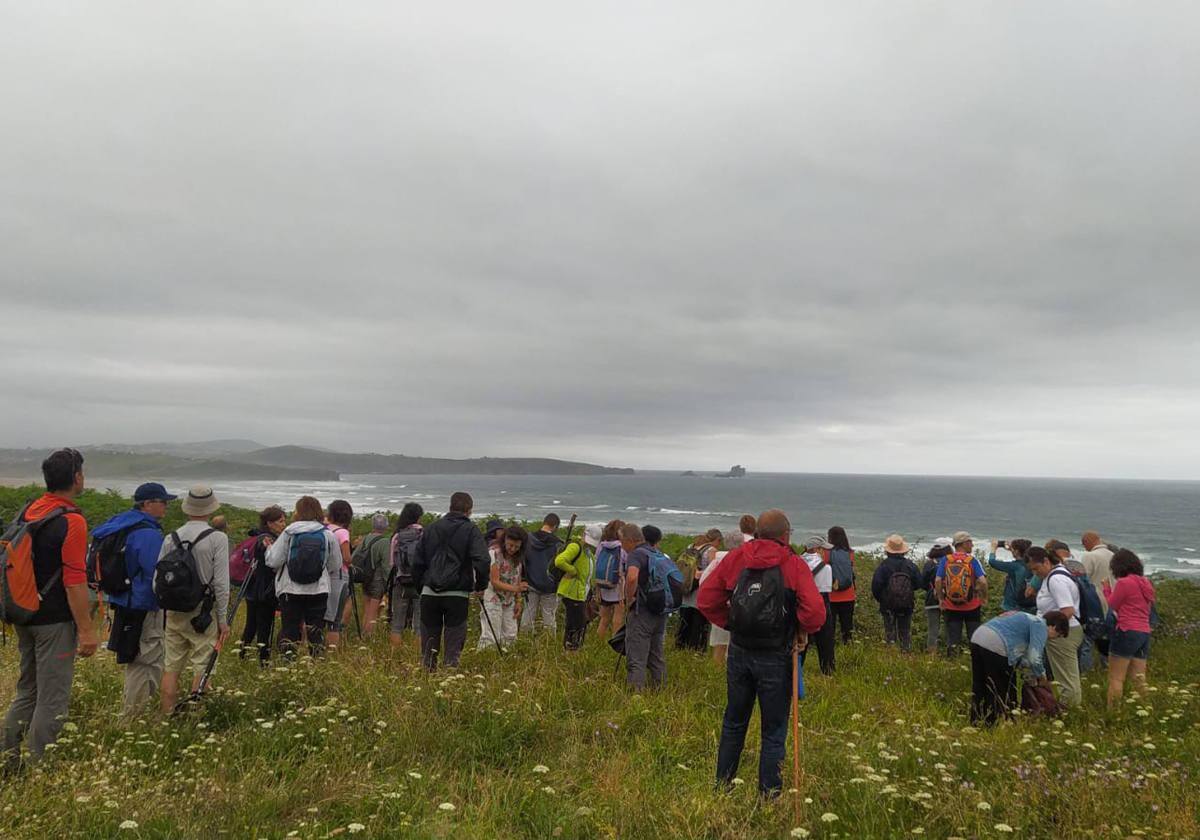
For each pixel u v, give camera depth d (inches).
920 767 221.3
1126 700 322.3
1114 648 335.6
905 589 462.3
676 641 442.3
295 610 330.3
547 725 250.4
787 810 184.5
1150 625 345.7
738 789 202.4
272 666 306.8
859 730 267.9
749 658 203.6
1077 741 242.8
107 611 385.4
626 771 215.0
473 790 197.3
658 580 313.6
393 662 321.7
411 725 237.6
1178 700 318.0
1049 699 299.3
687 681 336.5
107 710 250.5
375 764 213.8
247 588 367.9
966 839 169.6
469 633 430.9
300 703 259.8
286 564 331.9
